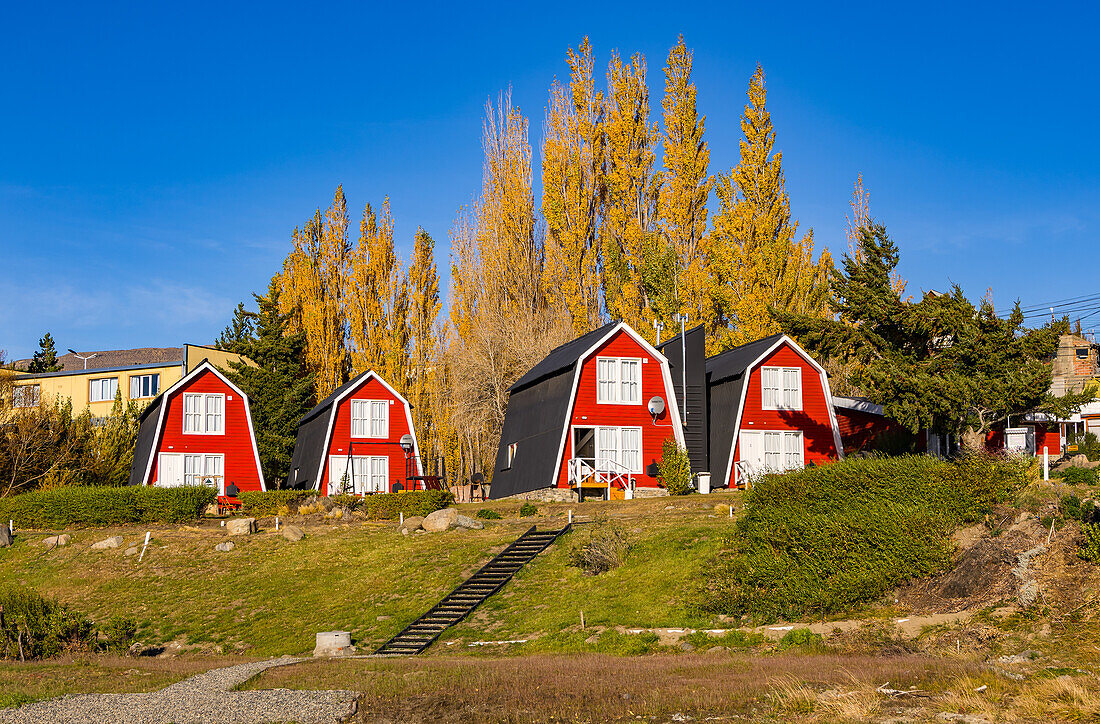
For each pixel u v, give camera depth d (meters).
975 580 23.64
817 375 45.78
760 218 58.56
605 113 63.94
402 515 40.41
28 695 19.42
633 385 44.38
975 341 34.62
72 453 51.91
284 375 63.38
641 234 59.78
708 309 58.28
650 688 18.33
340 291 69.00
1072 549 23.30
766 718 16.08
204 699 18.80
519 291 62.81
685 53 62.34
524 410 48.19
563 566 30.97
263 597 32.06
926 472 27.83
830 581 24.88
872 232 37.72
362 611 29.97
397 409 52.34
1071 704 15.80
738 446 44.50
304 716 17.39
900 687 17.58
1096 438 43.75
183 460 49.00
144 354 71.69
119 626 28.19
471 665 22.08
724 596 25.95
